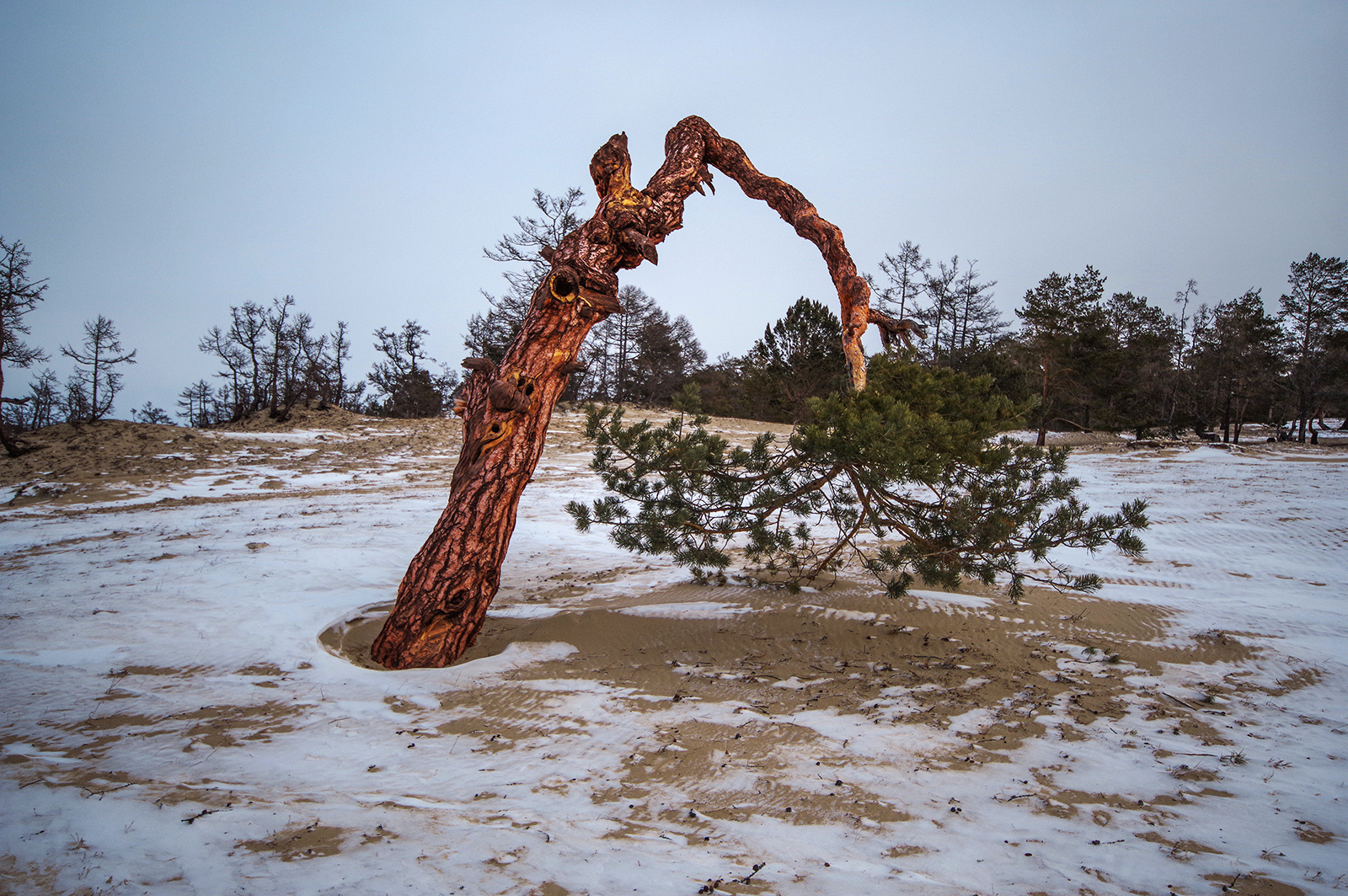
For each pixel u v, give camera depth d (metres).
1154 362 56.84
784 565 10.35
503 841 3.37
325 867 3.06
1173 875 3.23
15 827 3.38
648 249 7.45
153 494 22.78
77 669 6.23
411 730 5.02
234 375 51.47
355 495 21.20
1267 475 24.14
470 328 52.25
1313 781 4.31
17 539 15.15
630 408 47.41
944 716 5.33
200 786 3.98
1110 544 12.77
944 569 7.59
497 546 6.93
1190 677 6.28
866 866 3.26
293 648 6.95
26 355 31.02
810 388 40.97
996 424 8.19
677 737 4.89
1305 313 51.41
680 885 3.02
